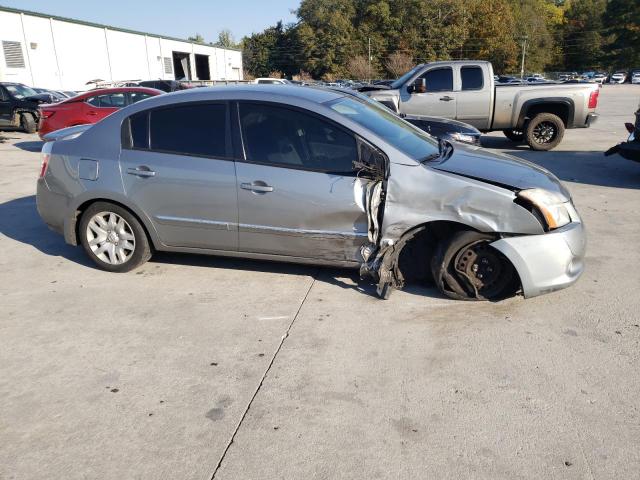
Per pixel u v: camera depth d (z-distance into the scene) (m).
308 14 78.62
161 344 3.59
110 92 12.32
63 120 11.98
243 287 4.48
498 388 3.03
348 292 4.34
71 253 5.43
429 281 4.39
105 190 4.59
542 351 3.41
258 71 88.00
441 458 2.51
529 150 11.77
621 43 79.69
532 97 11.16
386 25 72.56
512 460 2.48
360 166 3.95
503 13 72.25
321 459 2.52
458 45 71.00
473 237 3.87
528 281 3.77
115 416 2.86
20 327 3.85
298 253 4.33
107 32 35.56
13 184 8.82
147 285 4.58
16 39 28.72
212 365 3.32
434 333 3.66
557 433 2.66
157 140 4.51
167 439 2.67
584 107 11.18
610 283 4.43
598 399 2.92
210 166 4.32
